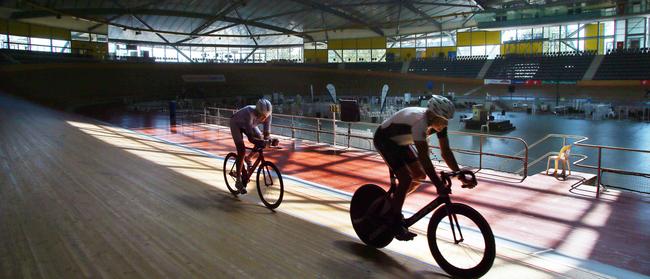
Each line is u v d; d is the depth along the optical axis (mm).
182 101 34219
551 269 3975
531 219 5848
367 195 4422
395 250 4312
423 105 30750
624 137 18969
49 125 16562
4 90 31969
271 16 44750
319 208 6059
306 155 11047
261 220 5324
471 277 3541
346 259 4016
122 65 43906
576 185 7680
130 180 7500
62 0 34625
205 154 11195
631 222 5719
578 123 25062
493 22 46156
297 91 49531
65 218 5141
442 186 3656
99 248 4156
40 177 7492
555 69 43656
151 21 44750
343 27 45906
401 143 3863
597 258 4547
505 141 17953
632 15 38312
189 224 5020
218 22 46500
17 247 4168
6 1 33531
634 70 39875
